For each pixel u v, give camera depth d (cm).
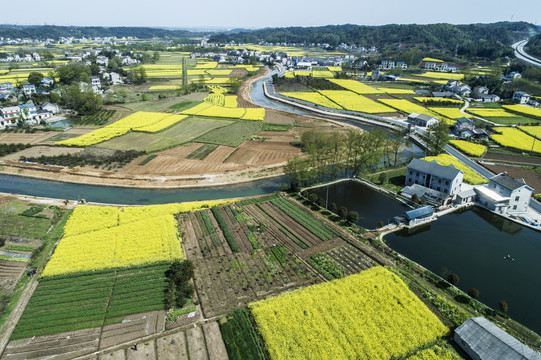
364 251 5331
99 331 3950
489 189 6956
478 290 4634
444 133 9406
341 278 4691
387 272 4712
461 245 5634
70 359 3616
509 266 5128
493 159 9244
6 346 3791
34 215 6462
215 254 5278
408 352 3578
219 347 3725
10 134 11169
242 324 3969
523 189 6462
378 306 4147
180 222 6206
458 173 6650
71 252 5238
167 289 4544
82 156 9250
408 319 3956
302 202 6931
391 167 8706
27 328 3991
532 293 4578
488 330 3572
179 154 9506
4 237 5762
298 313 4038
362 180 7981
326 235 5759
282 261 5091
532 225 6150
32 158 9056
